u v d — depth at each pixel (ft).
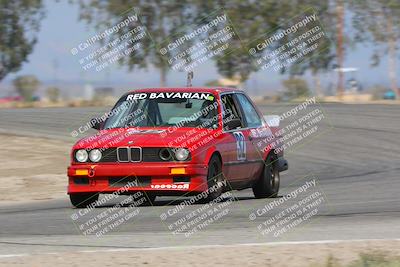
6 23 347.56
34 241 65.77
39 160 143.33
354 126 204.74
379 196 98.94
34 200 101.71
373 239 64.69
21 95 360.89
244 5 314.35
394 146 171.42
